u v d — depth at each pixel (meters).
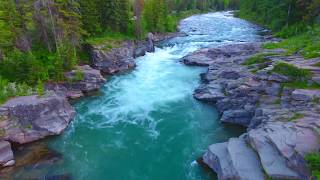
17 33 43.91
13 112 30.12
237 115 32.19
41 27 46.75
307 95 26.98
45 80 40.34
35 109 31.16
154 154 29.20
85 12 54.16
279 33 67.50
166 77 47.16
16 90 34.09
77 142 31.09
